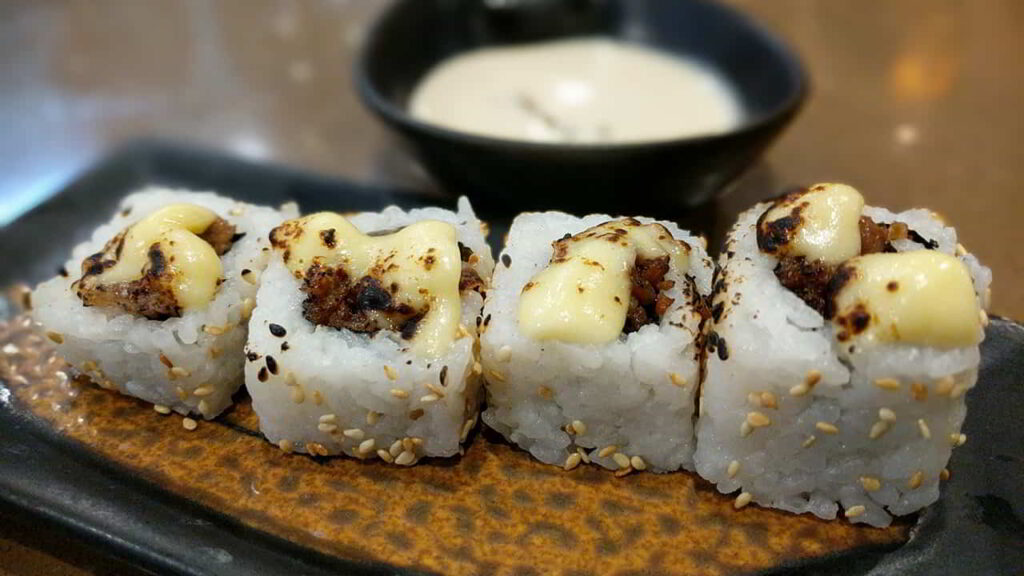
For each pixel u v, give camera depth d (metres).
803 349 0.15
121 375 0.18
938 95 0.29
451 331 0.16
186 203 0.19
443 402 0.16
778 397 0.15
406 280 0.16
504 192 0.22
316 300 0.17
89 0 0.38
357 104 0.31
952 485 0.16
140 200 0.20
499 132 0.25
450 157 0.22
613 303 0.16
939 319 0.14
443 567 0.16
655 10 0.28
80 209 0.23
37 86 0.32
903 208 0.24
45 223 0.23
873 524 0.16
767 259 0.16
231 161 0.25
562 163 0.21
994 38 0.32
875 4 0.35
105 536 0.16
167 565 0.16
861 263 0.15
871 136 0.27
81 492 0.17
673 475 0.17
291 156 0.28
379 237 0.17
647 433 0.16
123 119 0.30
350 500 0.17
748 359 0.15
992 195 0.25
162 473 0.17
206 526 0.16
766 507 0.16
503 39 0.29
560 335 0.16
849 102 0.29
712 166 0.21
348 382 0.16
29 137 0.29
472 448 0.17
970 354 0.14
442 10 0.28
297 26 0.36
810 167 0.26
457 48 0.28
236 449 0.18
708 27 0.27
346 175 0.27
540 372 0.16
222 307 0.17
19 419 0.18
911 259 0.15
